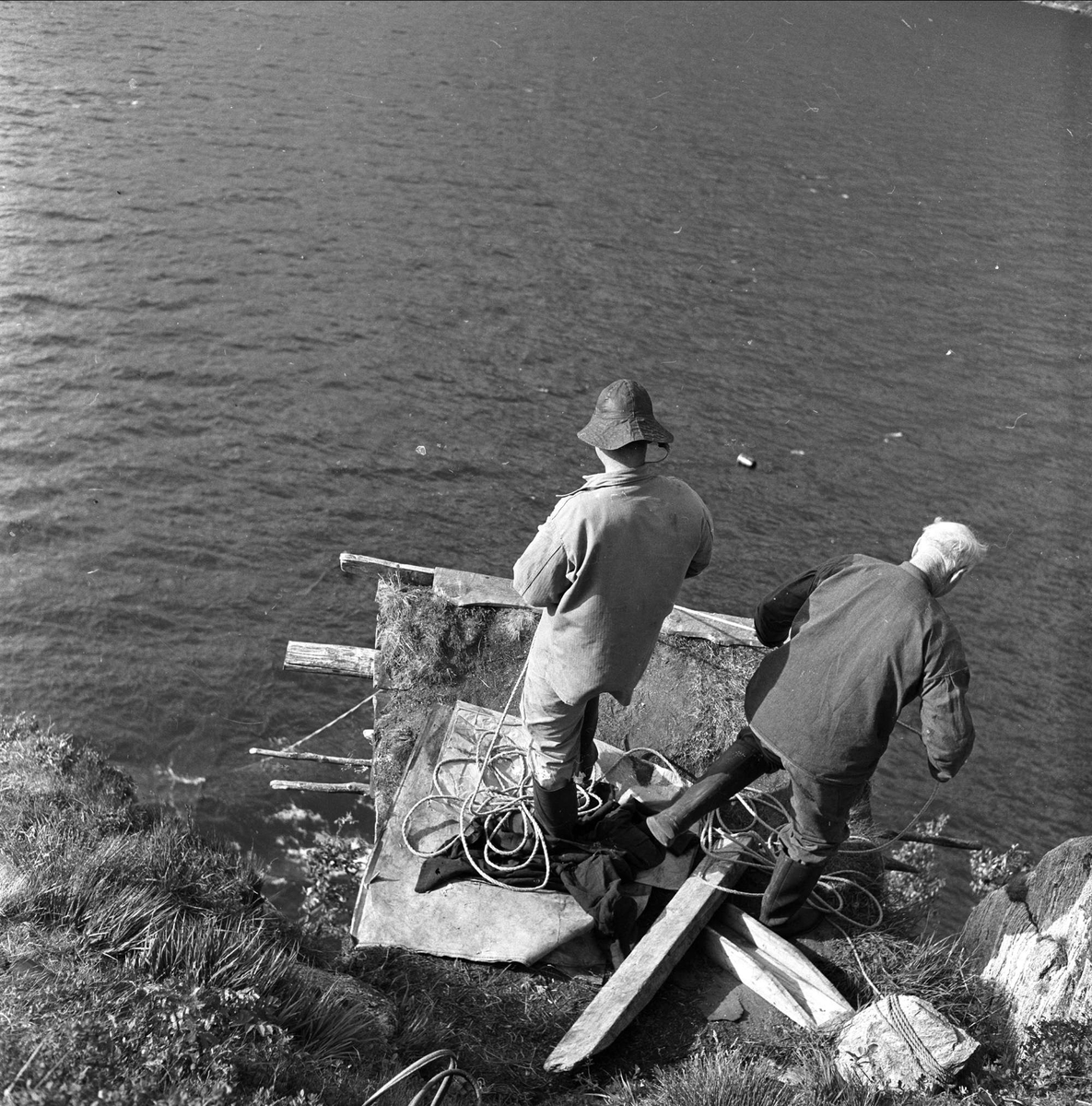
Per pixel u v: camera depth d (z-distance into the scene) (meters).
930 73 57.47
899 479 28.19
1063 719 22.08
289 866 17.66
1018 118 50.34
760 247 38.84
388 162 42.53
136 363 28.78
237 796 18.95
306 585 23.22
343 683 21.42
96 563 22.91
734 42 63.09
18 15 52.84
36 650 20.98
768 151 47.12
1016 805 20.61
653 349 32.53
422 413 28.59
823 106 52.47
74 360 28.52
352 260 35.19
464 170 42.75
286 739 20.30
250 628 22.09
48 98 43.69
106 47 50.38
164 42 52.06
